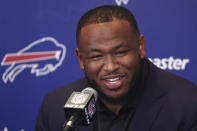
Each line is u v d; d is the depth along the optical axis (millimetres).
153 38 6359
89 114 2791
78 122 2740
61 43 6617
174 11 6301
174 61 6340
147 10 6359
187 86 3604
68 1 6551
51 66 6672
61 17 6582
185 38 6301
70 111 2744
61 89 4188
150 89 3590
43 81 6715
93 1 6500
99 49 2920
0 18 6680
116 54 2936
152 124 3455
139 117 3500
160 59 6367
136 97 3514
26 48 6695
